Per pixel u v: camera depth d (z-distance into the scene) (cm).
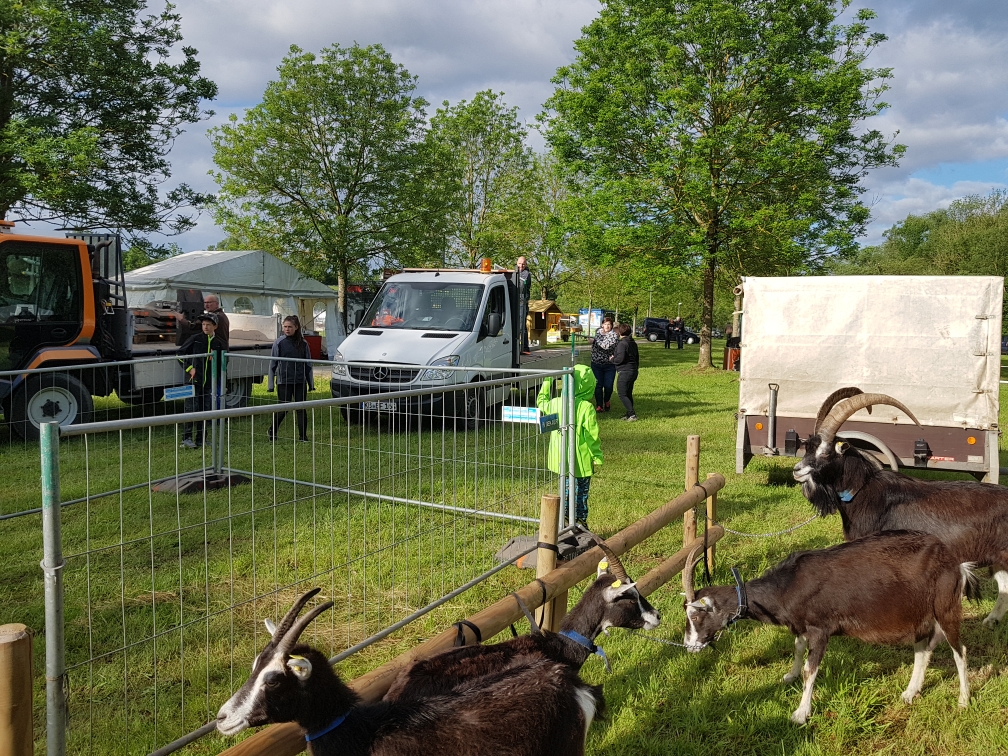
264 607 555
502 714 286
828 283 930
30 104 2155
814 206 2323
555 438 694
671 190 2439
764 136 2261
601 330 1670
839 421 589
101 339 1200
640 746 405
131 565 624
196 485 835
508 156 4128
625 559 683
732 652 510
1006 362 3362
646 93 2361
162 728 399
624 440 1290
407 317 1383
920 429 898
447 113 4059
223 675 459
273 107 3117
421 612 462
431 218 3347
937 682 476
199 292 1616
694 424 1473
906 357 898
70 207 2139
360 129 3195
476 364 1320
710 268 2583
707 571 628
